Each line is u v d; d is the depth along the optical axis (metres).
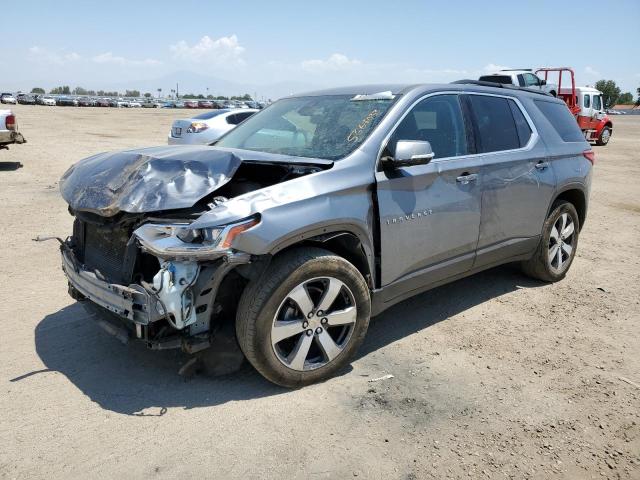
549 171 5.07
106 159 3.68
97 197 3.28
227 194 3.60
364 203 3.54
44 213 8.01
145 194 3.13
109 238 3.43
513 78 20.05
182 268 2.93
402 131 3.91
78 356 3.80
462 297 5.11
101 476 2.65
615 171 14.56
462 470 2.74
